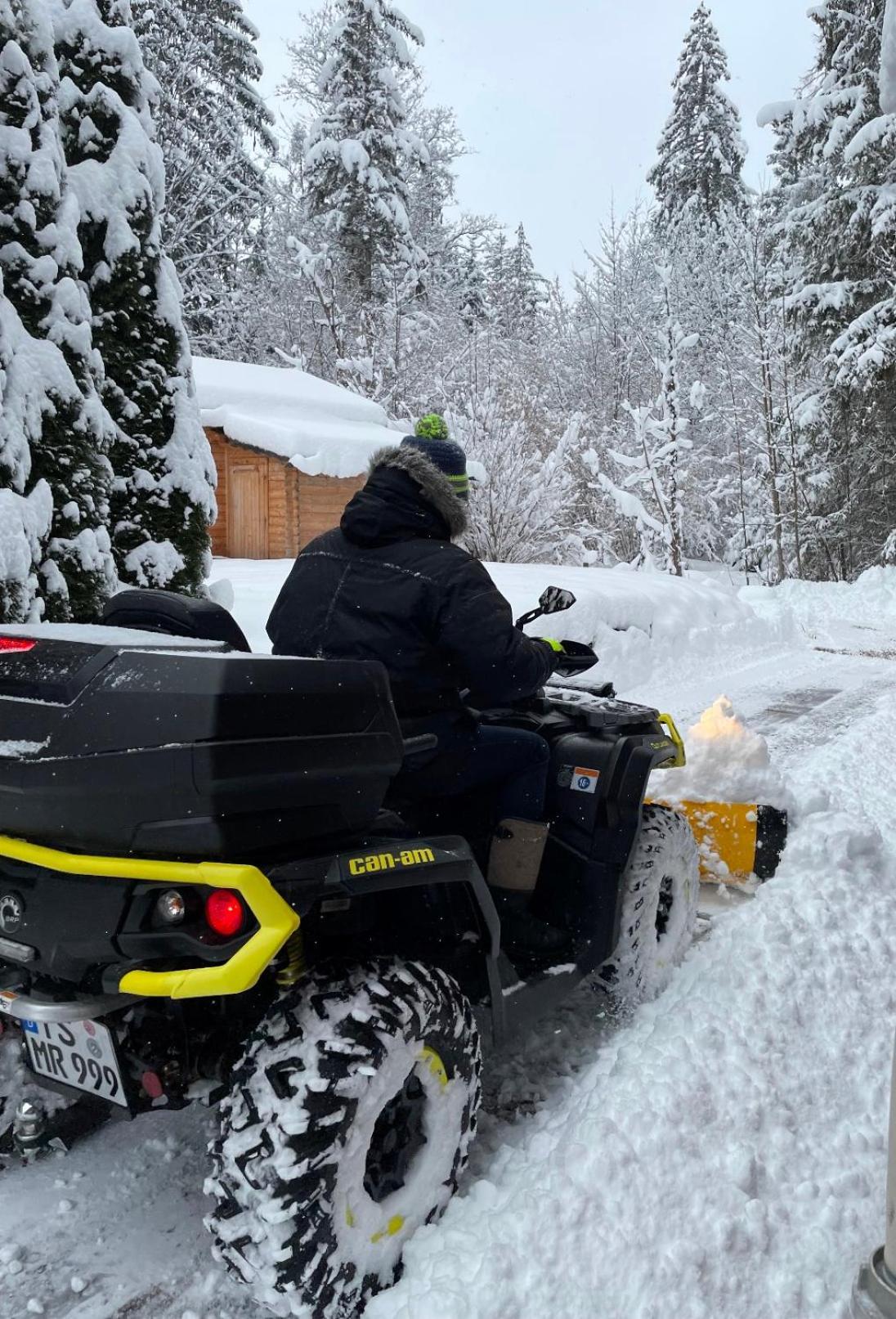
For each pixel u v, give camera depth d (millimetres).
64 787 1805
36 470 5883
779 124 25297
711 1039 2855
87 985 1928
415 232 33750
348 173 29625
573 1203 2143
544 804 2951
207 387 20047
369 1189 2027
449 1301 1874
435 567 2477
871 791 5723
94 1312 2006
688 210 32750
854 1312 1687
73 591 5965
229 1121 1808
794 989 3215
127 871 1777
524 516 17672
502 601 2510
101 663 1891
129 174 7754
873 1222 2225
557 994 2752
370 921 2367
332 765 1944
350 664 2051
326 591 2559
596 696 3654
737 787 4027
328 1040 1846
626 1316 1913
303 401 21094
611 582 12227
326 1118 1775
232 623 2479
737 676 10156
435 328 27297
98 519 6203
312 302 29312
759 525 25000
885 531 22797
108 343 7734
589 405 26656
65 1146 2457
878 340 20531
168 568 7910
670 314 21500
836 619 16172
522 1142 2494
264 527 20516
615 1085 2592
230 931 1750
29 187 6055
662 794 4082
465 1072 2178
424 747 2396
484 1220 2119
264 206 29828
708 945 3469
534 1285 1948
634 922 3090
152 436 8008
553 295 27750
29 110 6102
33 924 1901
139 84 8031
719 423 26156
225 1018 2141
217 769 1728
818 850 4051
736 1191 2256
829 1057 2900
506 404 20000
